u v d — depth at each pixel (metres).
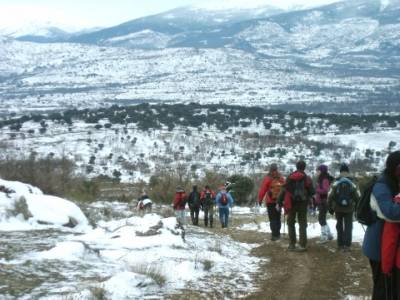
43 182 19.78
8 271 7.00
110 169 77.31
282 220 17.11
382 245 5.31
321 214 12.18
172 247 9.95
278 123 178.12
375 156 107.38
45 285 6.49
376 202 5.27
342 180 11.02
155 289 7.09
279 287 7.89
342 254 10.59
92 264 7.87
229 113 182.88
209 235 12.73
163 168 59.94
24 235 9.91
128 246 9.75
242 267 9.20
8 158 20.48
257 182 33.91
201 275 8.20
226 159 118.25
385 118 185.00
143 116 162.50
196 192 19.62
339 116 191.50
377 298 5.48
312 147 140.00
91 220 13.04
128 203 25.19
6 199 11.57
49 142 114.06
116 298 6.36
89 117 157.88
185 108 183.50
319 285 8.08
